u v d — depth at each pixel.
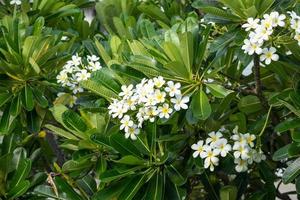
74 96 2.17
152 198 1.78
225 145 1.76
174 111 1.74
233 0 1.75
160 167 1.84
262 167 1.95
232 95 1.77
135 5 2.85
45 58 2.11
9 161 1.99
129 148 1.80
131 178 1.79
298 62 1.89
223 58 2.00
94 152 1.92
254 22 1.70
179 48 1.71
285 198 2.29
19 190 1.92
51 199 2.02
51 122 2.30
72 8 2.69
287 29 1.77
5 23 2.27
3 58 2.11
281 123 1.77
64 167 1.91
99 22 3.01
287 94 1.80
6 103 2.08
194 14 2.22
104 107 1.97
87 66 2.13
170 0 2.83
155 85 1.73
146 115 1.74
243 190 1.96
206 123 1.86
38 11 2.64
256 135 1.88
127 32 2.46
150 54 1.81
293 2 1.86
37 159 2.31
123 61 1.92
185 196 1.79
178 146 1.87
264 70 2.09
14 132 2.15
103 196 1.78
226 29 2.05
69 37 2.61
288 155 1.70
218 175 2.08
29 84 2.14
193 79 1.76
